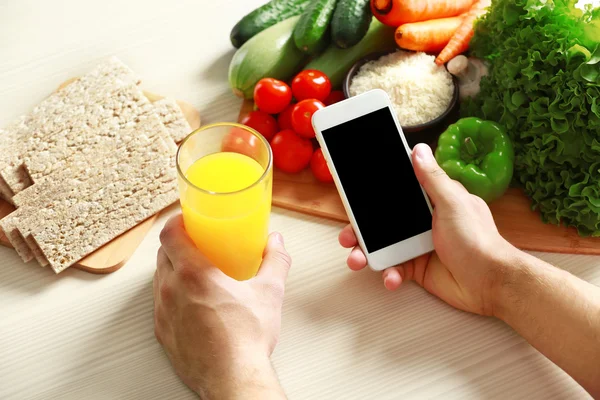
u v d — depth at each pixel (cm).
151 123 77
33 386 64
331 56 82
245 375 60
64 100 78
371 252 68
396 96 77
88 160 74
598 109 68
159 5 92
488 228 66
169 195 74
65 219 72
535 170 73
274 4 86
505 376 65
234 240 63
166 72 85
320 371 65
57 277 71
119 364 66
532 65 71
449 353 66
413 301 69
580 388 64
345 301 69
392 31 83
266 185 61
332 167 67
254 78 80
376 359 66
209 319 61
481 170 72
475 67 80
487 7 77
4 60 85
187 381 63
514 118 74
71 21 90
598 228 71
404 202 68
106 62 81
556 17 71
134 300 69
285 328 67
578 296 62
